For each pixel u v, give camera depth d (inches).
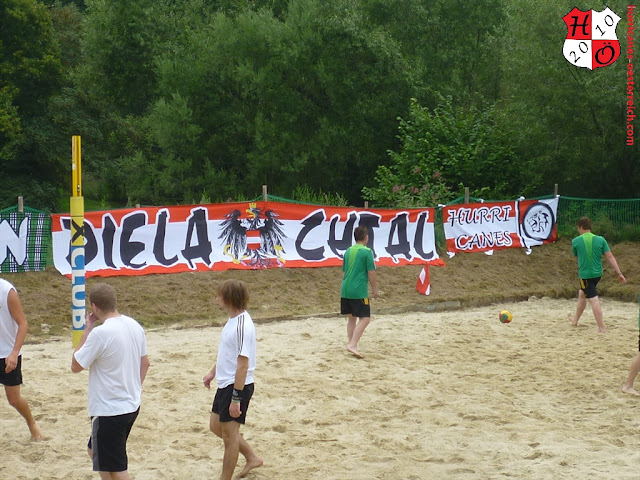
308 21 1112.2
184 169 1136.8
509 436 264.4
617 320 491.8
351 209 580.7
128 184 1219.9
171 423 276.1
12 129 1253.7
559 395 317.4
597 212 716.7
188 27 1269.7
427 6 1188.5
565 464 236.7
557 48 797.9
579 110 794.2
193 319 474.3
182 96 1155.3
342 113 1139.9
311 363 366.9
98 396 183.8
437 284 581.6
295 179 1139.3
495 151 838.5
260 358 376.2
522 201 670.5
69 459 240.8
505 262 639.8
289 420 281.7
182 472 230.5
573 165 815.1
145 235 506.3
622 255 659.4
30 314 439.5
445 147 830.5
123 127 1480.1
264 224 547.8
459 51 1182.9
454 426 276.4
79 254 389.7
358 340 383.6
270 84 1114.7
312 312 505.7
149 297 482.3
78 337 391.2
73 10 1608.0
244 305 210.1
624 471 230.1
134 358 189.3
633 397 314.3
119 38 1311.5
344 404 302.2
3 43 1332.4
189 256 519.5
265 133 1112.8
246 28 1118.4
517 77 844.0
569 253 669.9
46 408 290.7
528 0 821.2
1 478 223.3
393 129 1149.1
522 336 436.8
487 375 347.3
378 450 250.4
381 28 1135.0
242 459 242.1
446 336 435.5
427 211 611.2
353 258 381.4
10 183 1370.6
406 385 330.3
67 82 1485.0
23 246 471.5
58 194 1439.5
